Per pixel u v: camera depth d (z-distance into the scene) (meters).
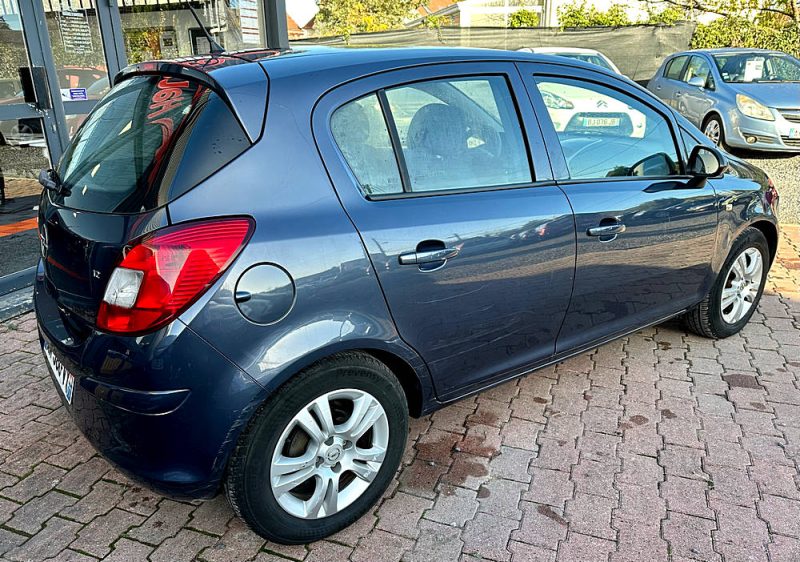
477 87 2.60
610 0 17.38
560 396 3.30
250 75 2.14
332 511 2.30
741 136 8.98
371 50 2.46
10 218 5.73
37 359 3.68
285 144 2.09
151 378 1.89
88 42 5.86
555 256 2.68
